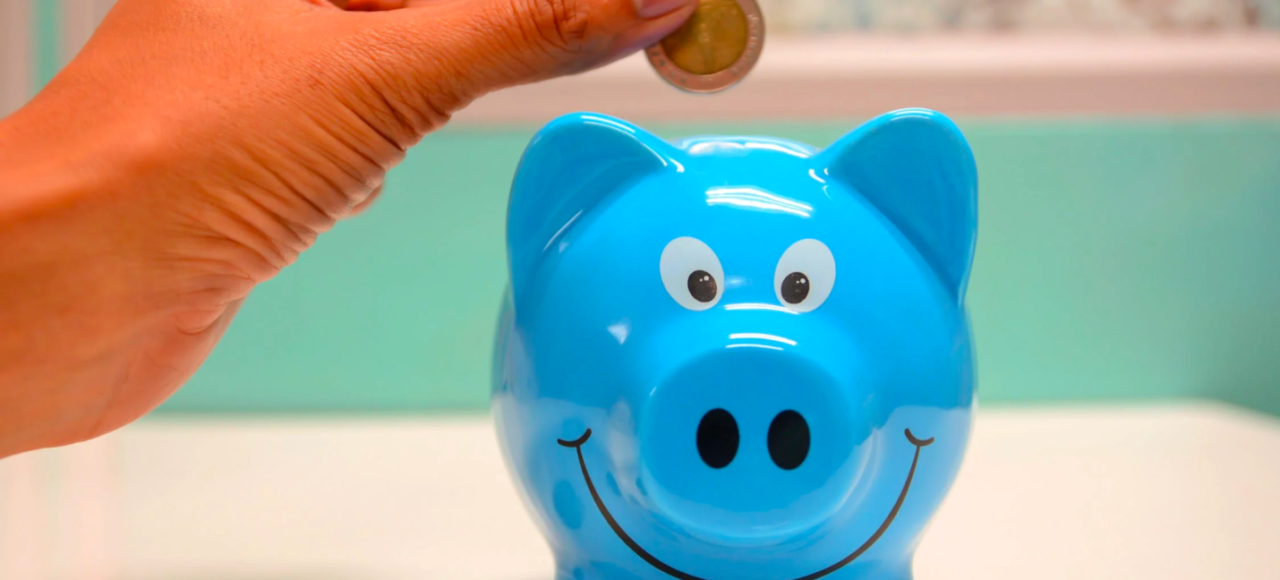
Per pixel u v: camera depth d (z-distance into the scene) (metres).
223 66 0.56
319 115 0.56
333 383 1.27
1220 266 1.28
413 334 1.27
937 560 0.73
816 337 0.51
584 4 0.57
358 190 0.61
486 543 0.78
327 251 1.25
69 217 0.53
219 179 0.55
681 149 0.57
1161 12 1.27
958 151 0.54
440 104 0.59
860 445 0.51
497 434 0.61
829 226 0.53
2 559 0.74
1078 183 1.26
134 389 0.62
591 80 1.24
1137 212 1.27
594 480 0.53
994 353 1.29
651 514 0.52
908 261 0.55
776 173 0.55
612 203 0.56
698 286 0.51
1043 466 0.99
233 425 1.19
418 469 1.00
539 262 0.56
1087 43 1.26
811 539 0.53
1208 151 1.26
